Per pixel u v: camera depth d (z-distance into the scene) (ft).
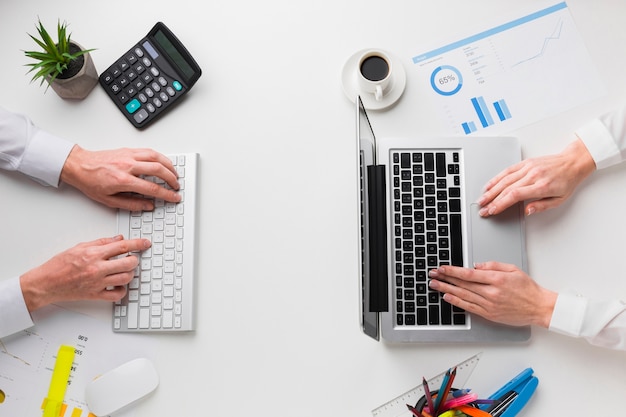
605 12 3.06
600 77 3.00
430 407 2.61
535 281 2.83
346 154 3.01
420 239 2.86
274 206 2.98
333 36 3.12
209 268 2.93
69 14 3.18
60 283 2.78
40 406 2.82
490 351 2.80
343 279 2.89
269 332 2.86
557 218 2.89
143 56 3.07
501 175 2.84
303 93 3.08
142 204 2.93
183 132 3.06
